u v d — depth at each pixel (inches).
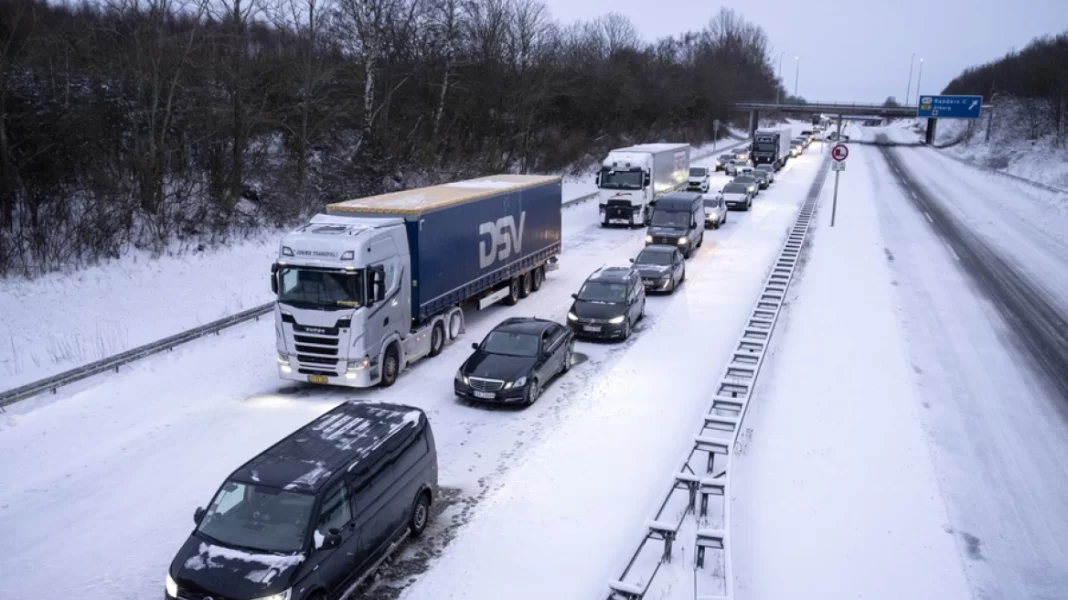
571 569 358.9
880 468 460.8
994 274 1027.9
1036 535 393.1
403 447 375.6
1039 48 4114.2
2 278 734.5
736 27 5625.0
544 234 943.7
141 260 862.5
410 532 383.2
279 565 298.0
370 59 1364.4
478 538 385.7
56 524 394.9
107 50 1028.5
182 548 314.5
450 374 642.8
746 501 420.8
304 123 1203.2
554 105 2287.2
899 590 343.3
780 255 1056.8
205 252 938.1
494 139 1915.6
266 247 1022.4
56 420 520.1
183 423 524.7
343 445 358.6
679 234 1126.4
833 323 772.6
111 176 925.8
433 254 668.7
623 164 1353.3
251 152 1197.7
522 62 2087.8
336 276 564.1
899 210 1641.2
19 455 468.4
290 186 1177.4
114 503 417.1
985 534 392.5
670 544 359.9
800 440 499.2
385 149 1397.6
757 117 4421.8
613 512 412.2
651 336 749.9
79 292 759.1
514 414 555.2
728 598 306.7
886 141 4566.9
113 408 545.3
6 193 794.8
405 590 341.1
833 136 4040.4
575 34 3088.1
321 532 313.6
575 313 734.5
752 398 572.4
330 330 565.9
